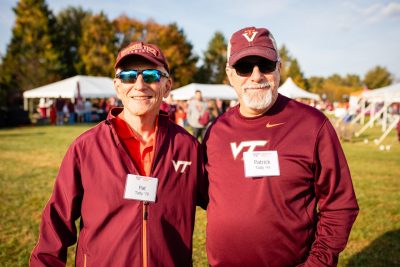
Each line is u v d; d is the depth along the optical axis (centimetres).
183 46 4878
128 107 178
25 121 2050
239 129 192
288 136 181
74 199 167
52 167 788
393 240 406
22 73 3712
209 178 194
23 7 4281
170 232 169
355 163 912
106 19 4525
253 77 183
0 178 675
